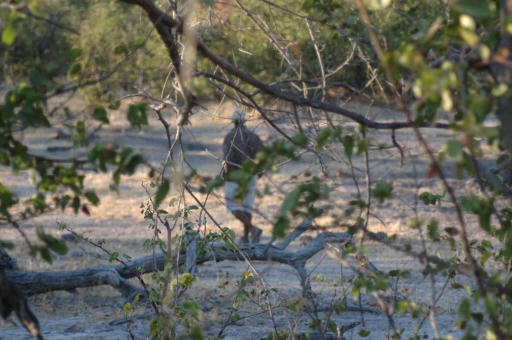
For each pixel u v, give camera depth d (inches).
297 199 166.6
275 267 650.8
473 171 169.9
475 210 181.8
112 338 433.1
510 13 172.7
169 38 206.8
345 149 180.1
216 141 1325.0
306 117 288.0
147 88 316.2
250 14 306.3
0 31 185.8
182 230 364.5
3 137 182.2
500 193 198.2
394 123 207.2
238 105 339.3
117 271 525.3
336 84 278.7
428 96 155.6
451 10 188.5
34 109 179.9
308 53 385.7
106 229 875.4
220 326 445.4
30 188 1085.1
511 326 191.5
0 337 443.2
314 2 271.9
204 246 380.5
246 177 173.6
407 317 480.1
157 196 173.8
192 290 544.4
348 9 272.7
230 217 919.0
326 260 700.7
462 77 162.4
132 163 176.1
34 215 194.7
